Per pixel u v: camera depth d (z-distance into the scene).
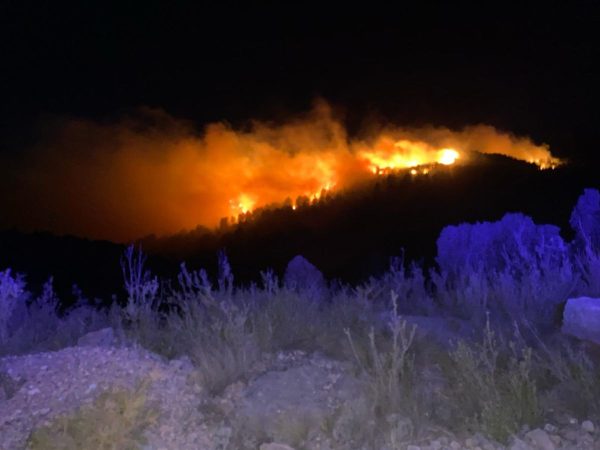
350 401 4.96
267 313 6.93
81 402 4.93
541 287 7.98
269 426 4.84
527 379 4.97
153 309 7.57
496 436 4.61
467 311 7.90
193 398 5.20
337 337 6.54
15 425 4.70
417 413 4.82
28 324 7.68
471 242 11.52
